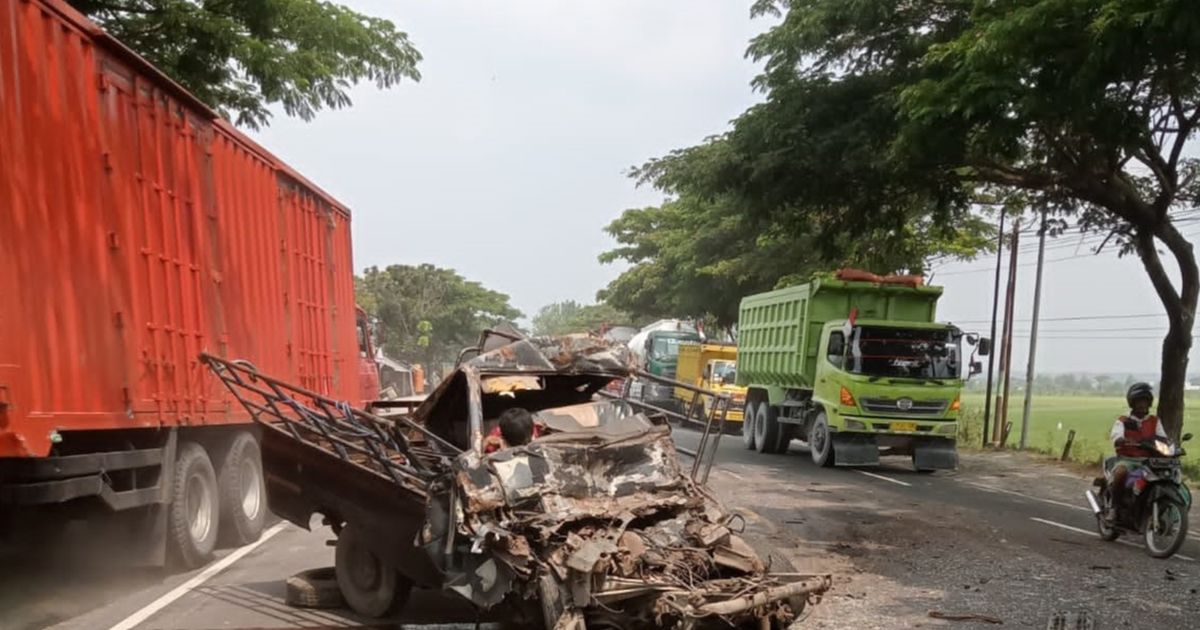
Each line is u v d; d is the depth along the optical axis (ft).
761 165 54.60
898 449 61.00
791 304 69.46
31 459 21.65
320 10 49.14
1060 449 81.20
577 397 27.96
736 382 82.94
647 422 23.08
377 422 22.31
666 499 20.63
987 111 39.24
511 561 17.98
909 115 41.16
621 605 18.12
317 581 24.52
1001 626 23.03
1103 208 63.05
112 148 25.09
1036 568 30.14
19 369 20.33
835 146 53.31
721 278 115.24
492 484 18.93
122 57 25.77
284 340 38.75
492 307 265.75
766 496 46.11
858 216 60.54
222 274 32.19
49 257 21.77
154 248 27.27
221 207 32.40
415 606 24.49
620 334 151.74
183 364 28.68
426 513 19.84
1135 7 32.71
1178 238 57.41
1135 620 23.79
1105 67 35.50
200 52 45.88
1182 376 58.80
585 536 18.63
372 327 67.26
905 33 52.54
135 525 26.76
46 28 22.21
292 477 23.95
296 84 47.06
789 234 66.44
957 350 60.34
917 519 39.96
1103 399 268.41
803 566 29.09
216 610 23.85
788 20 53.31
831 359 61.11
